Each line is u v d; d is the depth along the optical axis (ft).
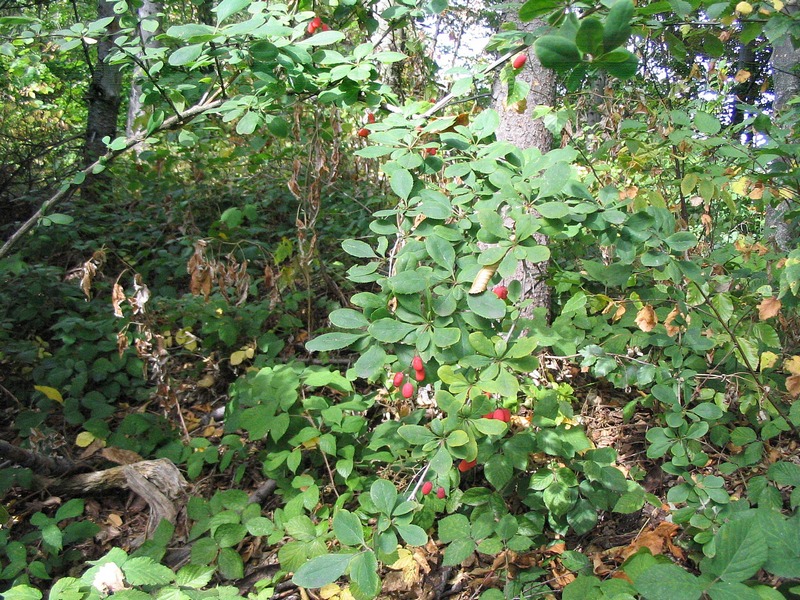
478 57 13.35
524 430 8.16
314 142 11.55
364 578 4.11
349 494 8.54
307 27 7.98
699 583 3.58
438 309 5.05
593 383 10.88
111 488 9.59
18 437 10.62
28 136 22.62
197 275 10.14
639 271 8.50
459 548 6.66
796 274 6.39
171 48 7.79
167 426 10.79
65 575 8.21
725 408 8.04
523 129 10.76
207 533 8.59
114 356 12.04
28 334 13.17
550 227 5.46
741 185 8.38
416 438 5.07
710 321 8.67
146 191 19.43
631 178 11.40
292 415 9.59
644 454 9.84
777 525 3.77
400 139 6.28
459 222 5.83
